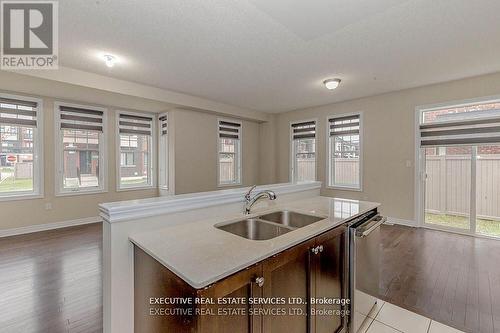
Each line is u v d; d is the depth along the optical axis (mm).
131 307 1345
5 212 4121
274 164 7051
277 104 5863
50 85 3758
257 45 2934
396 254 3248
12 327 1857
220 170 6395
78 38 2746
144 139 5984
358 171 5379
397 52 3133
